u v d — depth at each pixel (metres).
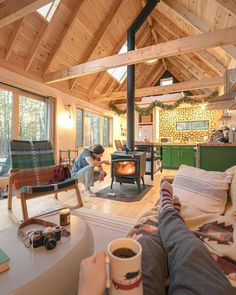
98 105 6.12
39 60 3.68
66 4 3.20
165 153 5.66
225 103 2.78
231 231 1.02
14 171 2.28
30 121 3.84
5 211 2.33
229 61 3.84
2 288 0.66
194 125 6.35
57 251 0.89
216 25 2.98
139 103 6.54
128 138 3.84
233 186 1.37
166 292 0.64
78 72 3.51
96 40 4.12
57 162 4.28
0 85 3.23
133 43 4.02
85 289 0.50
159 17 4.42
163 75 7.36
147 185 3.74
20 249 0.90
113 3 3.81
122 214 2.27
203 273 0.54
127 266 0.46
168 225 0.85
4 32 2.95
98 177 3.17
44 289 0.71
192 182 1.52
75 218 1.29
